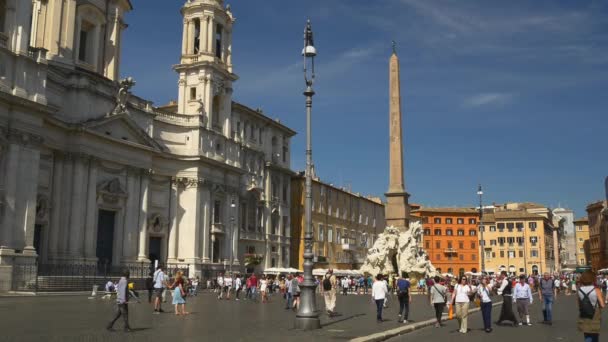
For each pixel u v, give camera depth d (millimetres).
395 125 46750
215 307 28672
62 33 46875
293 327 18047
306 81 19156
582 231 156375
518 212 123000
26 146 37062
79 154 43656
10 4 36688
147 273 48156
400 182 47094
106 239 46906
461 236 120188
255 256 59969
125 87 48188
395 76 46281
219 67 58406
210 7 58562
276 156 70812
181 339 14664
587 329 10688
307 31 19234
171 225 53812
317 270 60719
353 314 24391
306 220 18250
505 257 120000
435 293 20469
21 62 36844
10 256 34812
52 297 32344
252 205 63812
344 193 85375
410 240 47000
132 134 49156
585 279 10953
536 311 29234
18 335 14641
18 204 36375
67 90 44094
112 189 46812
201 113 56469
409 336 16969
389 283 45625
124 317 16641
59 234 42656
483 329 19219
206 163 55812
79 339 14242
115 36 53000
